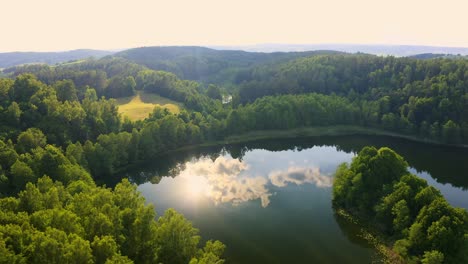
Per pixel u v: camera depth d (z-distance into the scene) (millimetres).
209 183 127438
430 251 69625
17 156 105562
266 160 151750
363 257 79250
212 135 175875
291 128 188875
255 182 126438
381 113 189250
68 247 51750
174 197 115062
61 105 144375
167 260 64375
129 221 67938
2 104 136875
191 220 98188
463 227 68688
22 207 70188
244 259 80062
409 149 160625
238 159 154250
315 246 84562
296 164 145375
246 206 106625
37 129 123875
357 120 192250
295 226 94000
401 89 197875
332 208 103375
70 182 97125
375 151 100688
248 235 90062
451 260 66500
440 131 166750
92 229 61562
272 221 96938
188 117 181625
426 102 176375
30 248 52469
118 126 157625
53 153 106438
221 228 93500
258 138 180375
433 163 144250
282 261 79062
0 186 95938
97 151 129000
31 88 148375
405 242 74000
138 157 147750
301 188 119312
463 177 130250
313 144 173000
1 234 52438
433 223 70375
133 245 64375
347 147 167000
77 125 141875
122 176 133875
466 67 185000
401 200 80250
